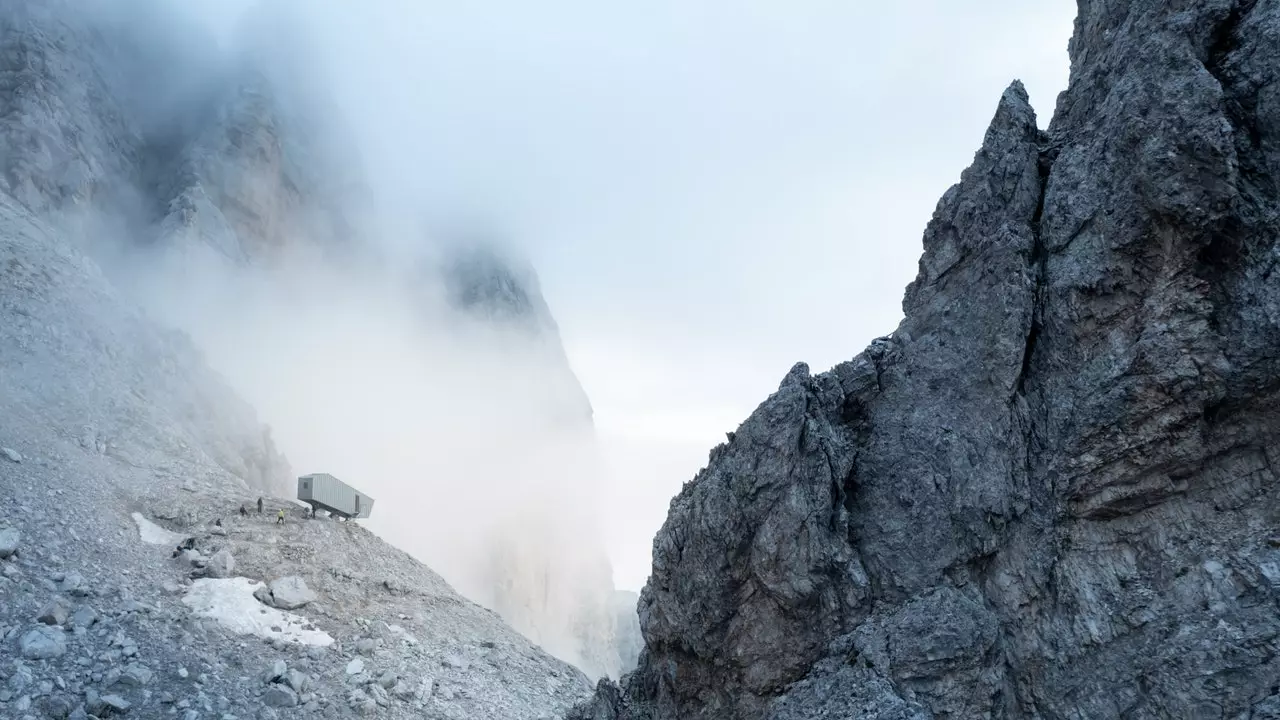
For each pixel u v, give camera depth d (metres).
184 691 29.81
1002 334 19.47
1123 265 17.69
